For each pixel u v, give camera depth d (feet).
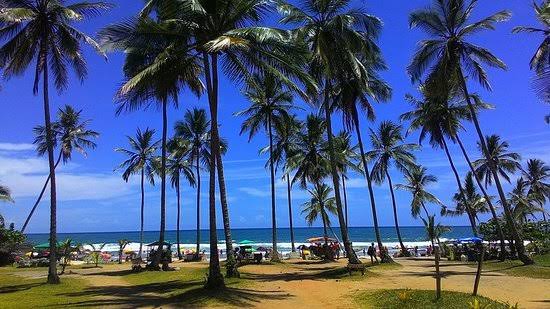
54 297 58.34
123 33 58.70
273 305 48.67
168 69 59.98
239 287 60.29
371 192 102.83
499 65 92.32
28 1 74.95
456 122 118.62
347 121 90.38
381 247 100.89
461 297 46.39
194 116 147.23
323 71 81.41
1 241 142.51
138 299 55.11
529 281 68.95
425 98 117.50
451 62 94.12
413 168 135.44
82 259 166.61
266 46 60.34
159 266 100.63
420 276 75.36
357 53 88.33
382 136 131.34
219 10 59.47
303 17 80.02
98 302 52.90
